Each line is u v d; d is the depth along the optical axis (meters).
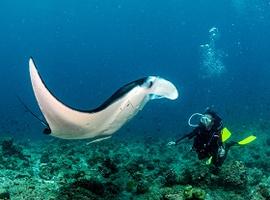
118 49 141.12
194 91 42.38
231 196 6.03
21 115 27.33
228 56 107.88
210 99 31.81
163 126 20.23
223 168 6.52
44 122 3.82
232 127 16.52
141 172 7.21
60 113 3.59
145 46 140.12
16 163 9.16
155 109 30.08
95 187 5.82
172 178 6.36
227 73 63.78
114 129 4.14
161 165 8.93
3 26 110.31
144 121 22.84
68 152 10.49
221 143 6.19
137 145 13.44
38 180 6.70
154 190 6.03
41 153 11.41
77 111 3.61
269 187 6.18
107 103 3.71
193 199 5.08
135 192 6.12
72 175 7.04
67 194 5.42
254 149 11.53
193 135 6.39
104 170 7.00
